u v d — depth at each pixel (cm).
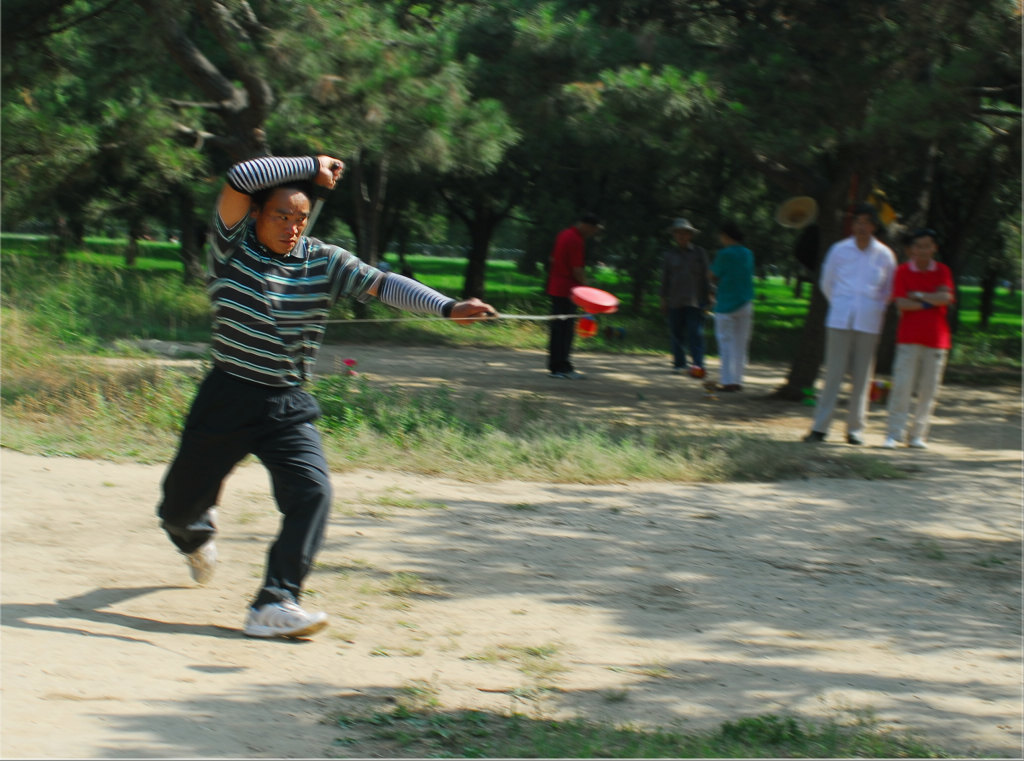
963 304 4509
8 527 518
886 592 509
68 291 1288
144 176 1567
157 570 471
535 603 461
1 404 793
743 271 1216
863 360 923
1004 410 1245
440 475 702
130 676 345
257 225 388
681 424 980
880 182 1645
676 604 471
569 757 301
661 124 963
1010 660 428
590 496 671
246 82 1105
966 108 936
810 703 369
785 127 962
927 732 350
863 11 988
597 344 1752
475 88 1230
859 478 777
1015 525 655
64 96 1315
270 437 404
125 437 727
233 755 291
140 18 1176
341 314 1769
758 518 638
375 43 1082
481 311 402
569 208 2248
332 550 521
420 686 359
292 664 372
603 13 1155
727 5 1092
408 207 2544
